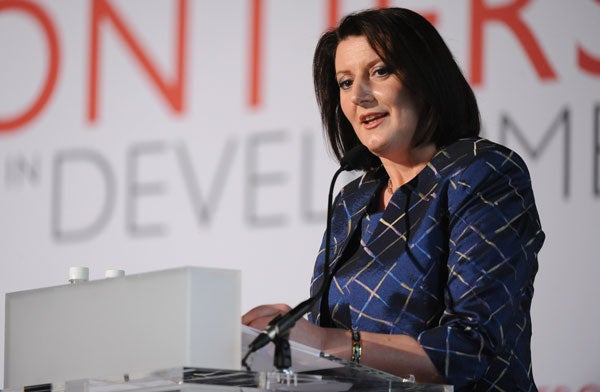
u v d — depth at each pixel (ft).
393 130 14.98
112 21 28.99
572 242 24.64
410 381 11.05
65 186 28.91
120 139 28.53
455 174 14.19
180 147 27.94
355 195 16.02
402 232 14.47
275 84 27.32
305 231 26.58
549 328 24.61
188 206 27.68
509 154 14.25
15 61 29.76
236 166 27.37
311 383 10.89
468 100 15.42
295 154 26.91
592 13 25.04
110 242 28.32
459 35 25.57
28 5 29.78
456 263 13.44
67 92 29.19
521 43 25.21
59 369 11.89
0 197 29.45
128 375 10.91
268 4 27.63
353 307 14.51
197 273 10.62
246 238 27.07
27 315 12.47
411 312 13.96
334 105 16.83
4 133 29.60
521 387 13.85
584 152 24.76
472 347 12.68
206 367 10.48
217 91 27.81
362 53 15.10
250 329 11.57
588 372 24.45
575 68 24.97
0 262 29.25
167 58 28.35
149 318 10.88
